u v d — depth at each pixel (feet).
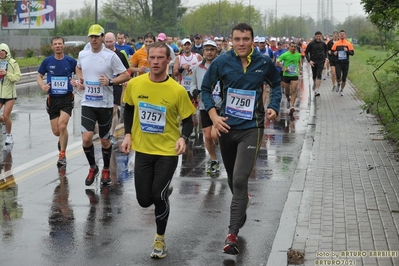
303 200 27.14
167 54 21.03
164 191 20.94
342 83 73.61
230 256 20.98
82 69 30.63
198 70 33.96
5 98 42.34
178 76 44.88
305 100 70.79
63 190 29.96
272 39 77.66
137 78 21.44
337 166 34.09
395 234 22.27
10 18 213.05
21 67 119.03
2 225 24.35
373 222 23.75
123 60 44.96
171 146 21.20
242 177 21.08
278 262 20.06
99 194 29.22
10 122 42.88
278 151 39.96
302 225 23.56
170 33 228.02
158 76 21.18
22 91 81.00
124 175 33.27
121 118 55.98
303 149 39.50
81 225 24.39
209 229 23.90
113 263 20.34
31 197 28.60
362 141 42.01
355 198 27.32
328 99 69.41
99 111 30.53
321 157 36.70
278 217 25.43
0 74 41.98
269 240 22.57
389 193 28.12
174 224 24.47
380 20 32.07
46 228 23.99
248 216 25.54
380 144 40.78
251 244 22.16
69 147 41.34
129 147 21.38
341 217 24.45
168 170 20.97
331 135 44.65
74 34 260.83
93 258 20.80
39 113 58.95
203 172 34.04
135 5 227.40
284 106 65.36
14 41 194.70
